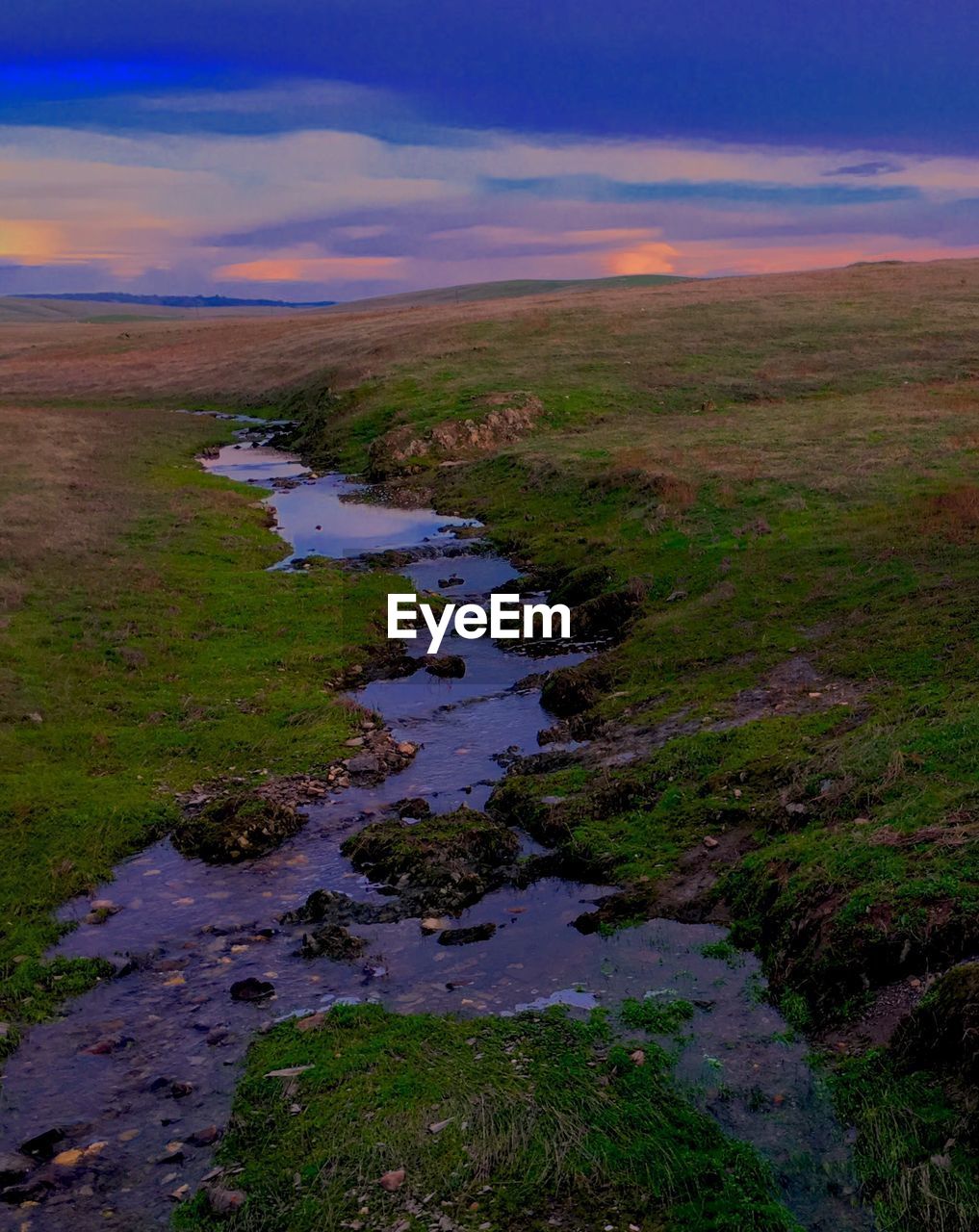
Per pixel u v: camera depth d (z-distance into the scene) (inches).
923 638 719.7
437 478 1632.6
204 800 623.2
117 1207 308.7
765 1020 375.2
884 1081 324.5
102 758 674.2
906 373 2011.6
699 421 1760.6
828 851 442.0
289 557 1253.7
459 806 603.5
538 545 1218.6
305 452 2007.9
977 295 2751.0
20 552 1155.9
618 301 3107.8
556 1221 288.2
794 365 2137.1
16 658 832.3
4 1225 301.7
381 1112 337.1
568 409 1905.8
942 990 330.6
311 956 448.1
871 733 554.6
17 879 526.0
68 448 1942.7
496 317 2891.2
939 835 425.7
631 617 937.5
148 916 495.2
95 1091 364.5
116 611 970.1
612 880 498.0
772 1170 301.3
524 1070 354.3
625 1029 376.8
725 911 454.6
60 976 438.3
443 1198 299.7
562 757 648.4
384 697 810.2
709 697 705.6
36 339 5157.5
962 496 1079.0
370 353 2625.5
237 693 794.8
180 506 1469.0
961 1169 284.0
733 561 1000.2
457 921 474.0
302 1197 304.3
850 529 1038.4
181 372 3152.1
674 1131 318.3
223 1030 397.1
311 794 629.3
